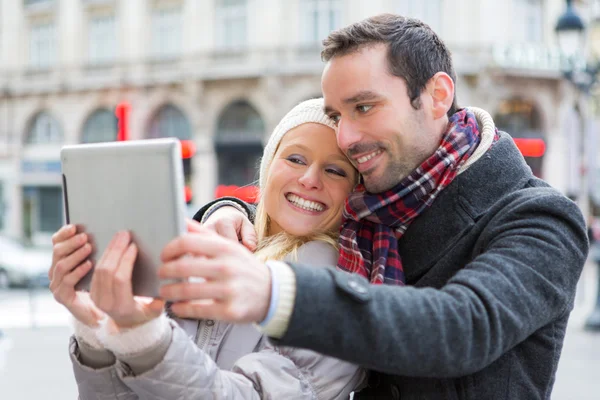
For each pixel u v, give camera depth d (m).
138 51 19.27
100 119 20.36
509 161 1.43
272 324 1.01
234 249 1.00
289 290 1.01
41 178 21.08
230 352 1.47
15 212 21.23
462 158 1.40
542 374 1.31
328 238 1.60
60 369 6.07
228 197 1.93
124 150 1.08
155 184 1.05
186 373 1.13
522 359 1.30
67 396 5.22
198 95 18.47
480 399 1.29
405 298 1.06
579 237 1.25
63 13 20.36
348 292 1.02
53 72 20.64
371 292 1.05
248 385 1.26
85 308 1.21
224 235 1.62
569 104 17.66
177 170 1.04
